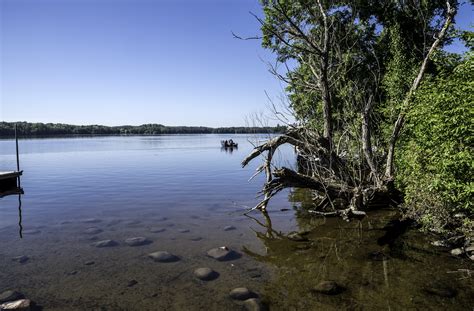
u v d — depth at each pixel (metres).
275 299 6.25
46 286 6.82
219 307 5.98
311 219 12.32
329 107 12.76
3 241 9.84
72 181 23.05
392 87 15.52
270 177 13.76
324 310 5.82
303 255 8.59
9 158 42.56
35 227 11.40
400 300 6.10
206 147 70.06
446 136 7.60
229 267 7.83
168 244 9.52
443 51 13.84
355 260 8.12
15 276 7.32
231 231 10.86
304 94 16.34
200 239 10.00
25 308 5.90
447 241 8.87
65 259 8.34
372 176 13.13
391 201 13.15
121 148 65.88
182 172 27.67
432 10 18.62
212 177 24.52
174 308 5.96
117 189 19.56
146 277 7.27
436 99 8.02
